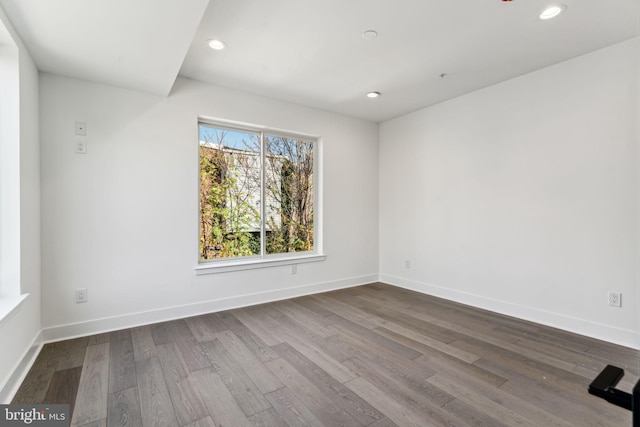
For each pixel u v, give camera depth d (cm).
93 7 177
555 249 292
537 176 304
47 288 257
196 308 328
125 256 290
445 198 389
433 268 405
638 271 247
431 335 275
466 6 207
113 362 225
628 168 251
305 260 407
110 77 267
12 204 204
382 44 254
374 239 479
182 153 317
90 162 274
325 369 217
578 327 278
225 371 214
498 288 336
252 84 335
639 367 219
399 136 450
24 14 182
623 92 252
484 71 304
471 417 167
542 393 188
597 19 221
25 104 217
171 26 197
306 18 219
